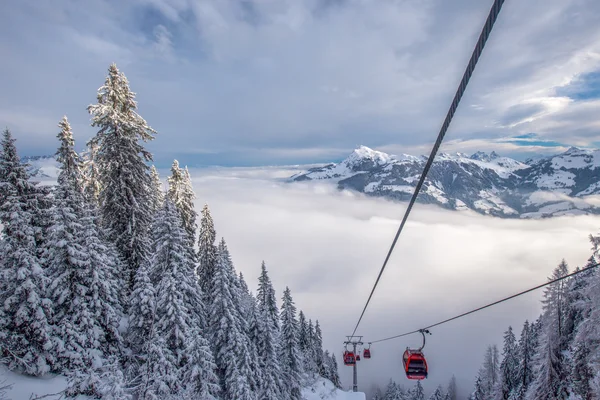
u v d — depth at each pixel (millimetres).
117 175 26156
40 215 20672
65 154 24578
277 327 36188
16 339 17609
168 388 18656
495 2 2850
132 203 26391
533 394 31312
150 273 23078
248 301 36406
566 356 30031
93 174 30344
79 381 13523
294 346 36656
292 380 35188
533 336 39250
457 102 3904
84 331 19188
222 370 26344
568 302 31031
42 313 17781
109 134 25875
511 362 43188
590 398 24578
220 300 26422
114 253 24328
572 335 30859
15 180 19234
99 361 18719
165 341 20078
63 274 19141
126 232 25781
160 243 23391
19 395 15914
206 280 36094
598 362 22891
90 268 19922
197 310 25641
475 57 3299
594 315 23719
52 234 19234
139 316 21266
